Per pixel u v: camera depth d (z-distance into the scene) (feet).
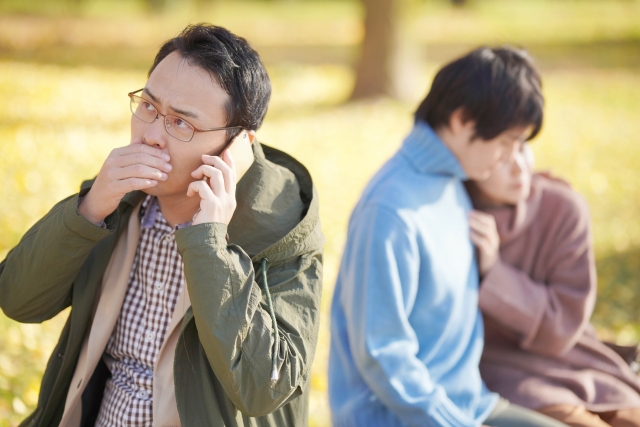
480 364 16.26
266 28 131.44
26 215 33.42
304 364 10.67
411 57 73.97
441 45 117.60
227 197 10.36
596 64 102.58
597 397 15.99
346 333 15.76
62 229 10.45
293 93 75.46
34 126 49.80
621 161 56.44
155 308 11.56
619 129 67.00
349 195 44.37
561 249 16.19
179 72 10.36
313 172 47.65
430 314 14.73
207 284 9.89
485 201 16.44
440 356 14.82
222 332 9.87
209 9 145.79
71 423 11.98
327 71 91.71
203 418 10.61
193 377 10.70
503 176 15.83
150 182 10.36
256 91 10.70
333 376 15.94
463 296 15.10
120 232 11.64
